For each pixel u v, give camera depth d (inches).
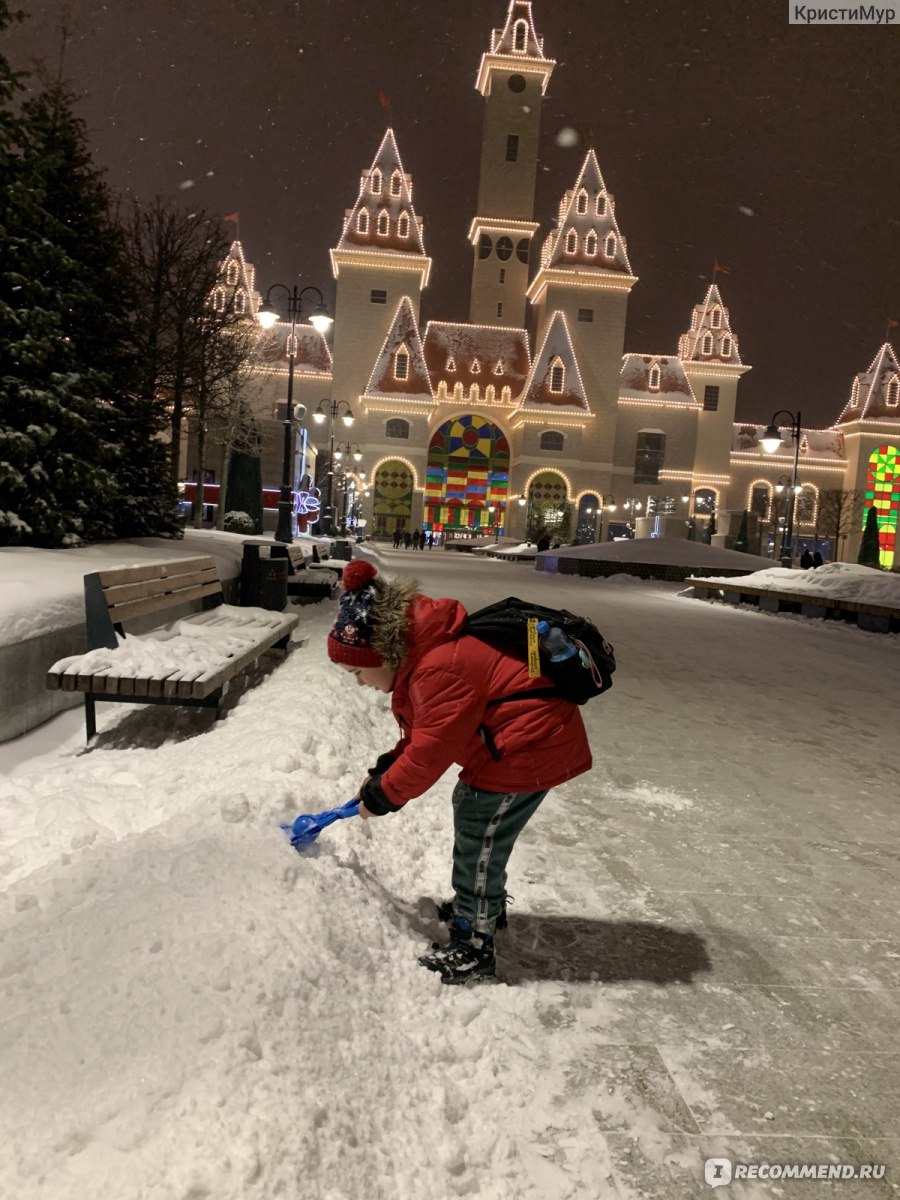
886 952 120.0
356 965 92.8
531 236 3777.1
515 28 3698.3
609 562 1078.4
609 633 484.1
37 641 200.2
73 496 404.5
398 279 3356.3
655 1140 78.0
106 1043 69.8
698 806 183.5
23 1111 62.8
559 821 168.4
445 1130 74.3
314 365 3462.1
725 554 1144.8
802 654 442.9
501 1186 70.3
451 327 3725.4
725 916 129.0
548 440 3341.5
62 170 460.4
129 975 78.5
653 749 230.1
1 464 362.3
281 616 302.4
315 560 729.6
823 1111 83.9
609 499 3422.7
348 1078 74.0
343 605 93.1
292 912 93.5
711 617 621.9
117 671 186.5
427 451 3508.9
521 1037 92.4
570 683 93.5
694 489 3853.3
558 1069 87.7
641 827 167.6
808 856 157.0
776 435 914.1
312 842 117.0
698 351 3909.9
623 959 113.1
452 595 644.7
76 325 484.1
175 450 804.6
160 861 104.2
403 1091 77.2
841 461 4133.9
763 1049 94.1
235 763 155.7
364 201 3380.9
